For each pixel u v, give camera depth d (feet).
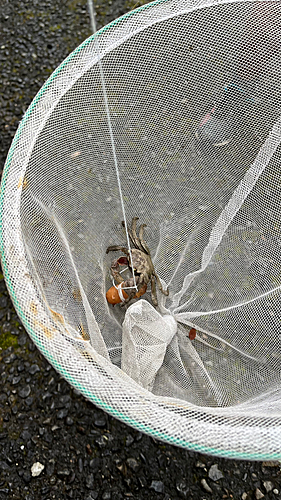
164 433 1.47
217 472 2.03
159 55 1.85
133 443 2.08
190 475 2.03
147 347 1.91
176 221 2.14
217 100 1.96
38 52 2.88
